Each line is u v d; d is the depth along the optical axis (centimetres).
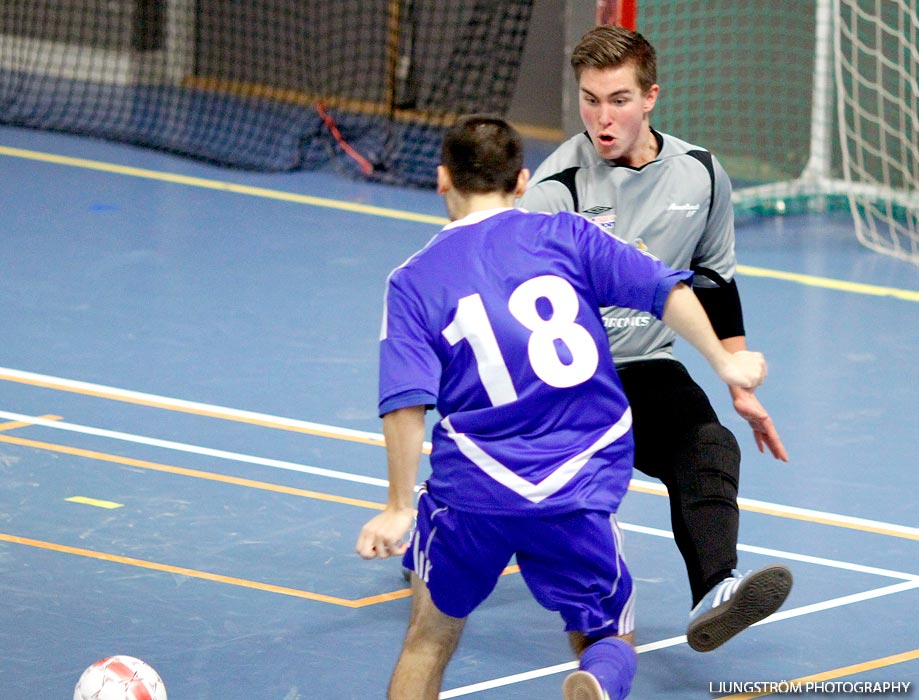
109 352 2172
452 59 4047
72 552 1495
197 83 4538
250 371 2123
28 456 1750
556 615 1413
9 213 2997
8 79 4400
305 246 2898
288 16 4406
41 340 2208
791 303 2614
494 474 1012
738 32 3612
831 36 3453
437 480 1039
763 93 3647
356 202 3328
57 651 1282
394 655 1309
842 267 2898
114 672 1100
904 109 3447
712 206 1297
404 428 986
